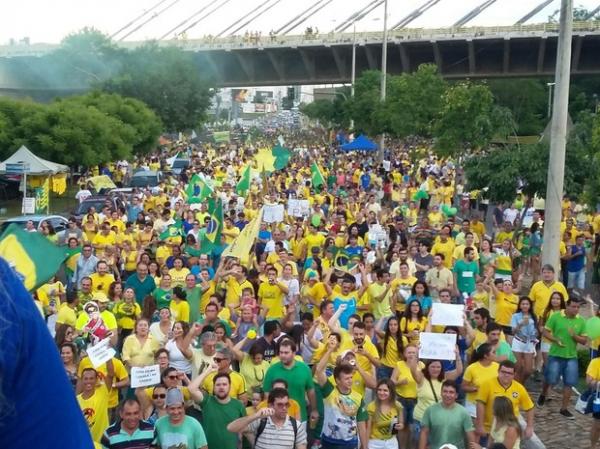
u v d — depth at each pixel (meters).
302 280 16.47
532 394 12.74
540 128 80.69
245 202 26.05
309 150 68.69
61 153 40.34
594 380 10.20
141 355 10.27
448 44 79.31
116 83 63.12
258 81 91.69
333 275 14.12
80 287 13.17
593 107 80.25
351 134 69.06
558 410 12.09
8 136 39.94
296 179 35.88
